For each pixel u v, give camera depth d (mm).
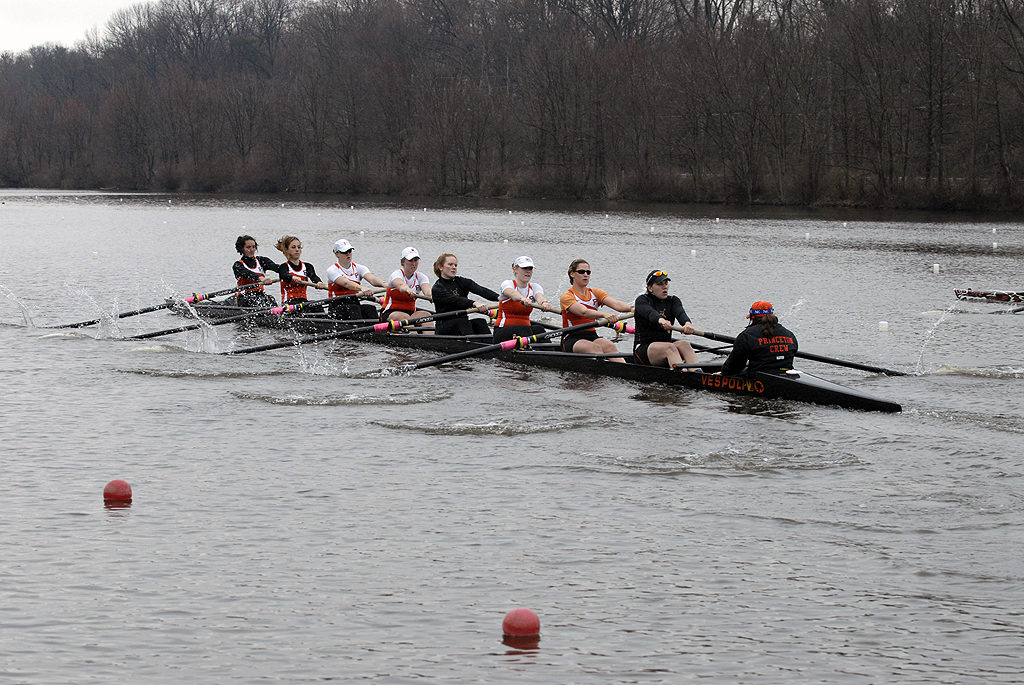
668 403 30656
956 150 143125
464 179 192125
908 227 112938
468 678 14602
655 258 77062
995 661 15102
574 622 16297
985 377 33781
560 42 186250
